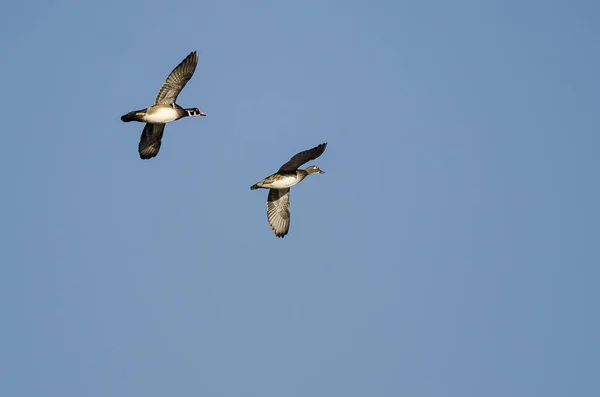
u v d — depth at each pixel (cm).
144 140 3672
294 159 3559
